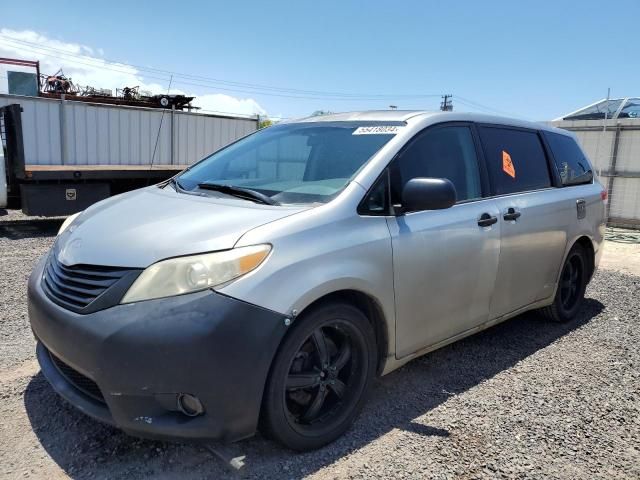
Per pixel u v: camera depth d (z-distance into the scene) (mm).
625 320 5383
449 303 3572
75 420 3107
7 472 2635
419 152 3533
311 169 3465
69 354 2605
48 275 2977
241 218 2805
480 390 3699
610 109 13906
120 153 16125
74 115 15086
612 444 3088
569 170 5051
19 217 12062
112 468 2697
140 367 2424
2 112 10188
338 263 2828
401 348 3316
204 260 2518
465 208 3701
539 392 3695
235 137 19078
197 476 2658
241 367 2490
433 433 3123
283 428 2719
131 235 2756
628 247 10570
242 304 2492
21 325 4582
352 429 3131
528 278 4340
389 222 3174
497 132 4293
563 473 2799
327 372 2934
